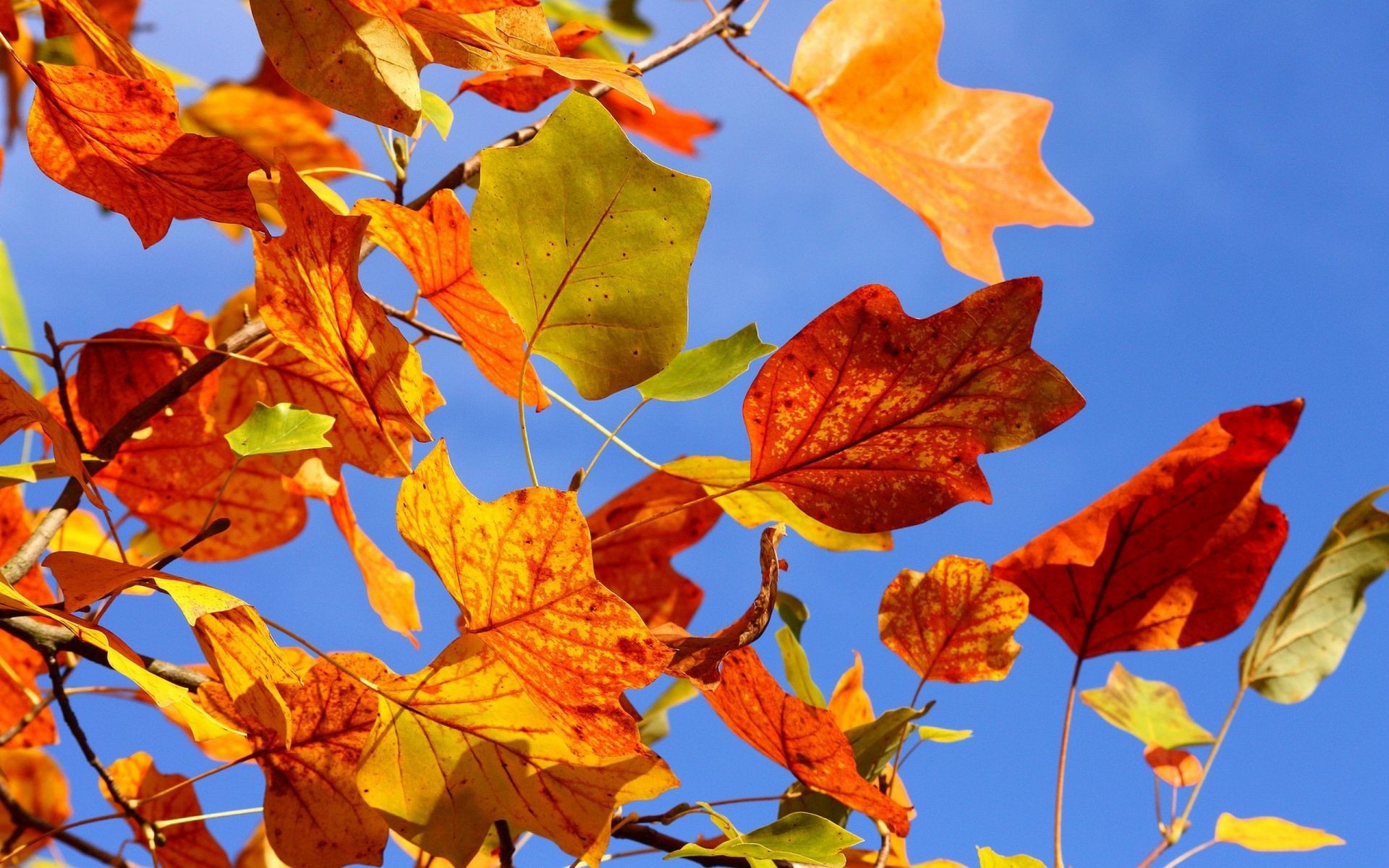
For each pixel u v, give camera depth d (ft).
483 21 3.17
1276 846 3.73
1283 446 3.56
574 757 3.15
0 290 4.49
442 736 3.20
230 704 3.31
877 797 3.26
